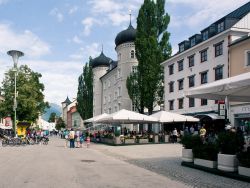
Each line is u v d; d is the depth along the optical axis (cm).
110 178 1183
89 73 7794
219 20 4088
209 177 1248
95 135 4753
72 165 1600
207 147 1446
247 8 4412
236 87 1177
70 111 15438
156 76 5006
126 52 6638
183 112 4744
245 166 1171
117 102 7050
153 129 5547
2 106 5488
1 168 1451
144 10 5069
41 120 11200
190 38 4753
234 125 3606
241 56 3544
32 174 1256
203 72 4275
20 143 3738
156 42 5019
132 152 2545
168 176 1275
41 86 5869
